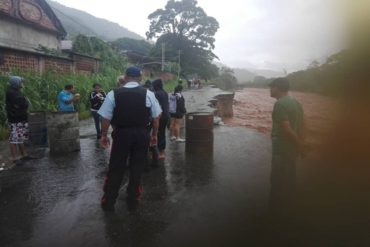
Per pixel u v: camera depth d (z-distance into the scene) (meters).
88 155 7.29
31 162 6.71
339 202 4.26
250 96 30.56
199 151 7.42
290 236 3.51
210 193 4.88
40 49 21.95
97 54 27.80
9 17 20.83
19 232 3.72
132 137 4.10
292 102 3.39
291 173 3.56
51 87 13.23
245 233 3.60
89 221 3.98
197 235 3.59
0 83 10.55
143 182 5.42
